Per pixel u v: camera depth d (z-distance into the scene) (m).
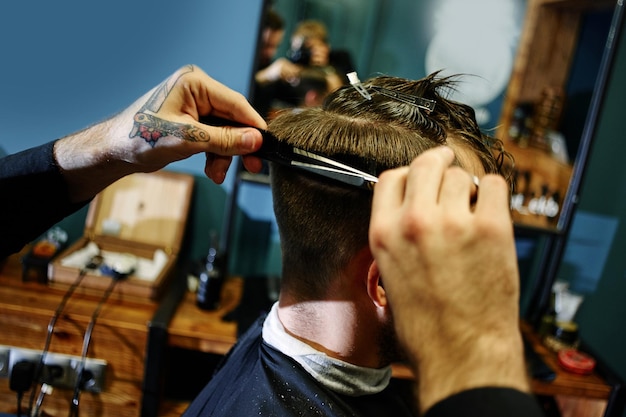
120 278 1.19
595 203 1.48
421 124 0.63
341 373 0.59
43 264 1.19
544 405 1.37
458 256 0.34
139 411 1.16
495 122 1.35
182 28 1.32
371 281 0.55
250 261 1.49
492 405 0.31
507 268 0.34
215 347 1.13
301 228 0.57
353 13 1.29
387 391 0.67
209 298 1.20
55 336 1.11
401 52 1.33
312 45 1.29
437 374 0.34
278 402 0.54
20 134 1.38
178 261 1.46
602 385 1.21
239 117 0.60
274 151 0.57
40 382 1.12
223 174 0.63
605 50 1.28
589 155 1.33
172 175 1.40
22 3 1.28
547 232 1.39
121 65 1.34
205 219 1.46
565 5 1.28
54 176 0.60
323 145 0.57
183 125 0.55
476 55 1.32
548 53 1.31
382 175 0.39
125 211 1.40
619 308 1.57
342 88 0.70
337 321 0.58
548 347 1.32
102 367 1.12
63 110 1.37
